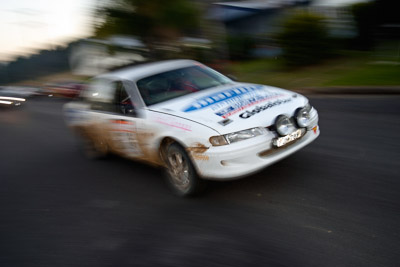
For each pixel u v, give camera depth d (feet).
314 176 13.83
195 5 52.85
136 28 53.31
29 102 64.80
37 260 10.91
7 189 17.84
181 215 12.48
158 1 51.90
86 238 11.83
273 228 10.85
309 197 12.34
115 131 16.12
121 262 10.22
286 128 12.64
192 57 52.47
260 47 57.67
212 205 12.83
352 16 45.83
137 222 12.46
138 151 15.35
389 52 39.73
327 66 39.96
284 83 35.73
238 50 58.65
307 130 13.76
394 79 28.94
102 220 12.97
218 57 53.26
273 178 14.10
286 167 14.92
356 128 19.11
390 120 19.74
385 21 44.55
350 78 32.17
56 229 12.76
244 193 13.29
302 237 10.18
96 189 16.08
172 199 13.84
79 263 10.44
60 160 21.70
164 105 14.24
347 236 9.92
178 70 16.34
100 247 11.17
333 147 16.61
